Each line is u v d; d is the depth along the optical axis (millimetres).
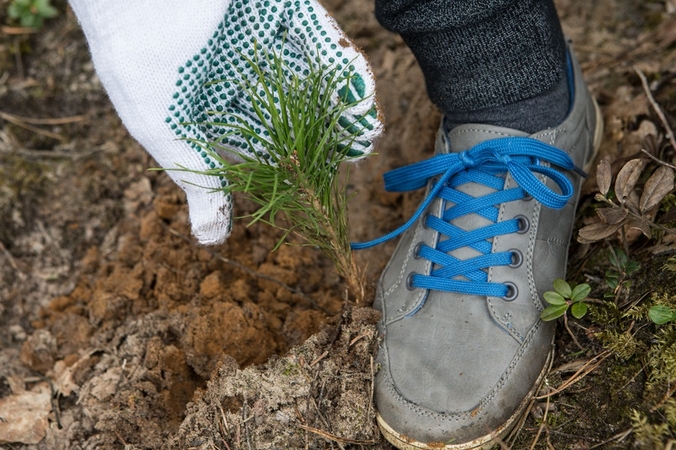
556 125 1404
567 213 1443
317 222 1257
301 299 1638
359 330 1374
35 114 2043
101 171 1940
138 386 1445
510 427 1258
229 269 1698
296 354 1357
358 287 1451
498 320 1280
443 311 1317
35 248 1850
